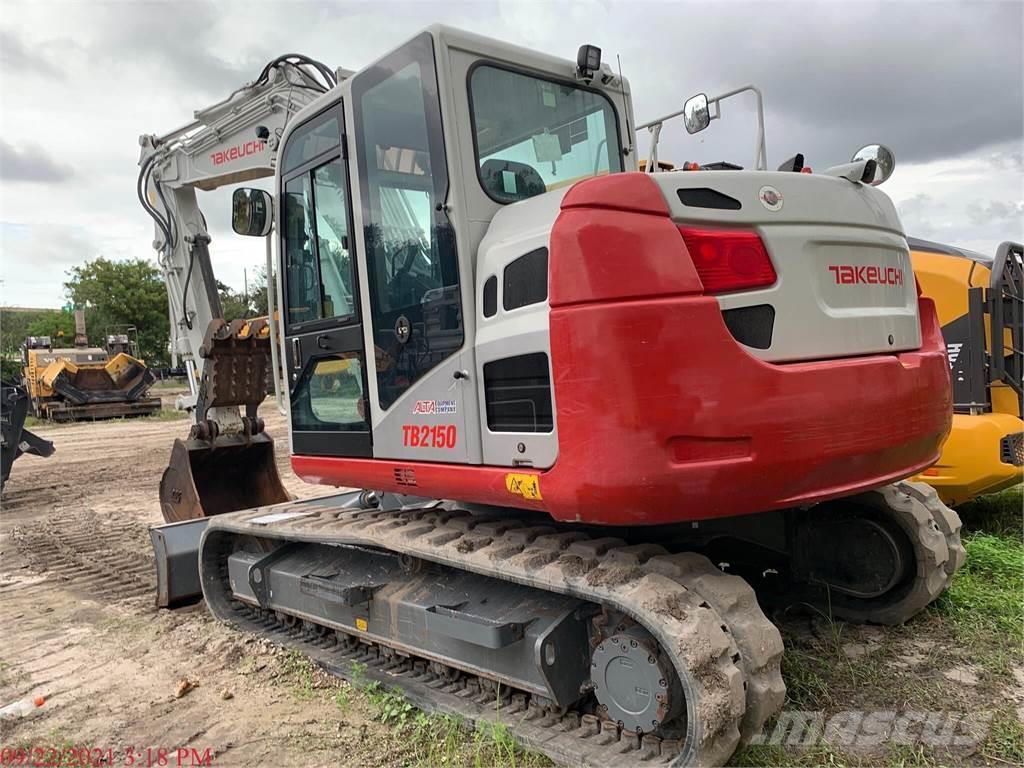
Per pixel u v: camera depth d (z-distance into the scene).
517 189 3.26
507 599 3.10
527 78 3.42
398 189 3.24
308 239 3.89
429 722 3.12
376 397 3.43
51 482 10.48
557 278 2.52
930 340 3.26
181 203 6.39
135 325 47.75
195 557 4.99
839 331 2.75
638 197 2.47
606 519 2.49
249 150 5.66
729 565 3.91
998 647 3.56
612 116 3.92
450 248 3.00
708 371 2.43
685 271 2.45
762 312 2.58
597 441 2.43
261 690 3.64
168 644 4.34
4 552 6.71
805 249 2.70
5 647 4.40
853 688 3.23
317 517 4.15
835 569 3.91
